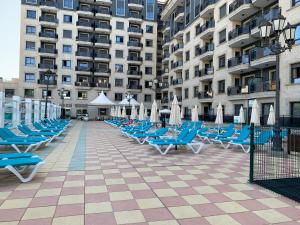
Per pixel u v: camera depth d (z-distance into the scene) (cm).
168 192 515
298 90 1773
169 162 822
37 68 4709
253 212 424
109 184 559
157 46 5553
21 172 641
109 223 370
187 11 3944
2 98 1373
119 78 5178
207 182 593
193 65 3650
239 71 2561
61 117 4234
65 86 4853
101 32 5103
